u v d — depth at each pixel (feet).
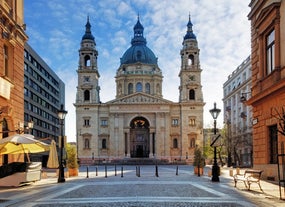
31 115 265.54
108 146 289.74
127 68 331.36
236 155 204.23
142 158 285.02
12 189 60.08
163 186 63.57
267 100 70.79
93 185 67.15
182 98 293.84
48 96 323.98
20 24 83.46
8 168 64.69
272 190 54.65
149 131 297.12
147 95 291.58
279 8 66.80
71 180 83.35
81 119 291.38
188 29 307.78
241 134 222.89
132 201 42.93
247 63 215.31
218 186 62.80
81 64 297.53
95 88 295.07
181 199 44.70
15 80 77.87
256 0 79.30
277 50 66.64
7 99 71.15
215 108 75.82
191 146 287.69
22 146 71.05
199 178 87.86
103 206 39.32
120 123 290.15
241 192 52.39
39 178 72.02
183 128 289.74
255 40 80.59
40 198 47.21
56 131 352.28
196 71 295.69
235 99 246.88
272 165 69.21
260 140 75.20
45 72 313.94
